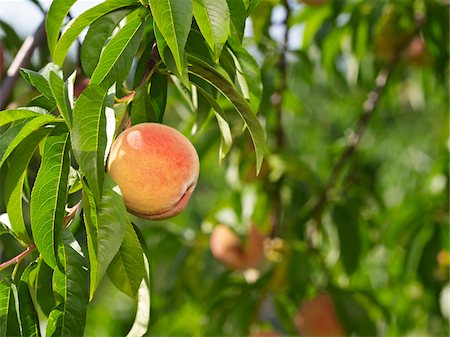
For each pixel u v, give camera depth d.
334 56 1.42
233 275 1.33
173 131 0.61
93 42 0.64
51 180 0.57
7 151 0.56
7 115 0.57
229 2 0.64
